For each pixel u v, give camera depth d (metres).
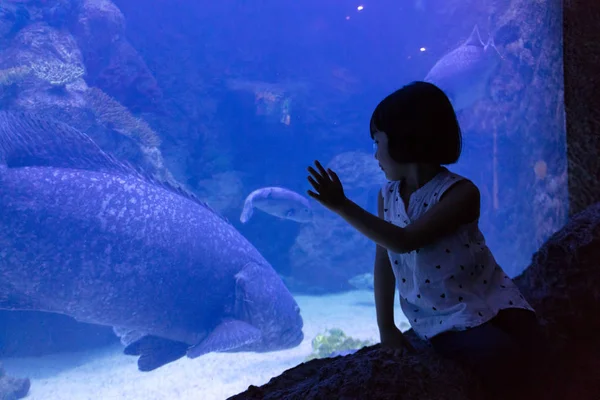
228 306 6.63
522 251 9.37
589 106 2.53
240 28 28.58
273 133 26.03
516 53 9.59
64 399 7.67
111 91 17.09
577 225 1.81
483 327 1.35
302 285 18.27
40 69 12.59
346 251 18.39
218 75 26.38
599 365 1.47
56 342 10.68
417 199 1.45
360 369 1.31
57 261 5.61
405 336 1.81
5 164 5.39
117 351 10.76
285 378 1.52
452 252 1.38
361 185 20.34
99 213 5.67
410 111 1.40
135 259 5.89
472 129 12.29
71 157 5.67
